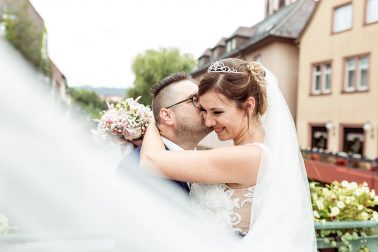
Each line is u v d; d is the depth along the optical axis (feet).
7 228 7.02
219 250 4.91
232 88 4.90
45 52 32.91
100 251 5.81
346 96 50.14
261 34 71.82
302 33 58.65
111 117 5.93
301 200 5.14
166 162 5.07
